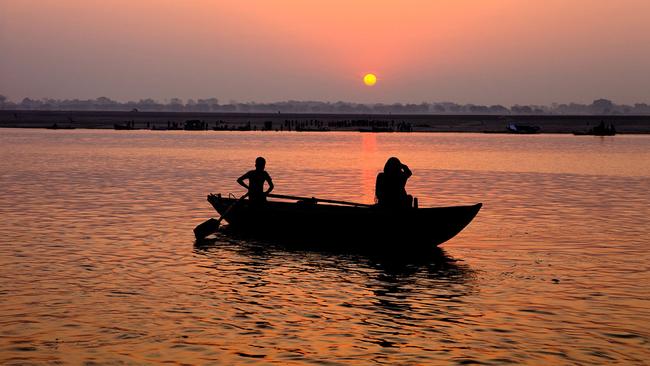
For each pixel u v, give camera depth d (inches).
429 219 645.9
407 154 2272.4
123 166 1621.6
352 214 671.1
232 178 1330.0
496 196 1081.4
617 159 2050.9
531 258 605.9
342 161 1887.3
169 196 1029.2
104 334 388.8
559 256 612.7
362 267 573.0
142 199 989.8
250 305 451.2
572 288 497.7
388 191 675.4
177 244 660.1
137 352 360.2
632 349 366.9
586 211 906.1
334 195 1071.0
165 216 828.0
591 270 555.8
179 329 398.9
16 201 956.6
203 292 483.2
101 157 1946.4
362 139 3649.1
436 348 369.4
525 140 3634.4
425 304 456.4
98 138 3344.0
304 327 405.1
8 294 470.0
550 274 542.6
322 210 684.7
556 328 403.9
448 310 442.3
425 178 1401.3
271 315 428.5
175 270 552.4
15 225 752.3
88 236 690.8
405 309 444.1
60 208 888.3
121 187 1151.0
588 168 1690.5
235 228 755.4
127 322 410.9
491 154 2298.2
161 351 362.0
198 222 784.9
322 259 607.2
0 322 408.5
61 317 419.8
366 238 671.8
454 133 4980.3
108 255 602.2
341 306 450.6
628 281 518.3
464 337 388.2
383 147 2760.8
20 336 383.9
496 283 514.9
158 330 396.8
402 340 382.6
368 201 998.4
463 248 654.5
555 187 1229.1
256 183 738.8
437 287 503.2
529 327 406.0
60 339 379.9
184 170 1517.0
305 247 666.2
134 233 711.1
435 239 655.1
